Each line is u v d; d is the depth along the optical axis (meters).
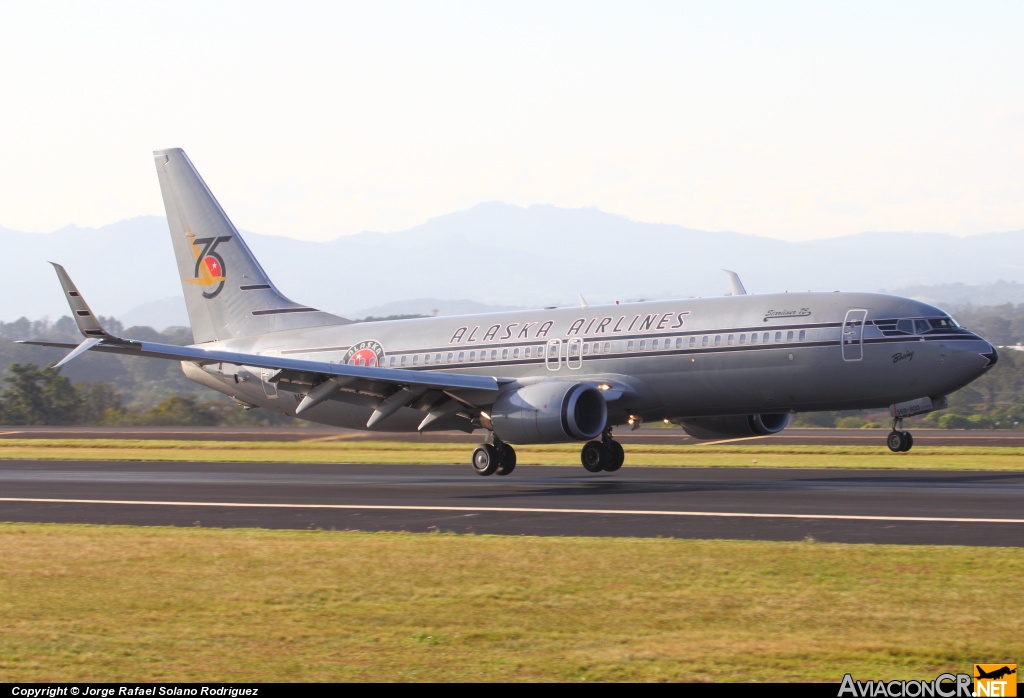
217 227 157.25
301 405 126.12
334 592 54.09
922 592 52.28
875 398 114.50
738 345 118.31
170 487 115.94
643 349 123.75
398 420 137.38
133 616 49.62
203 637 45.50
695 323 121.94
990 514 80.44
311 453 176.62
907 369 111.56
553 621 47.56
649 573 57.78
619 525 78.50
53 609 51.44
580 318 131.00
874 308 114.12
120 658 42.47
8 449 194.75
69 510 95.06
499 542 69.12
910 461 139.00
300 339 152.00
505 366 133.75
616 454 127.81
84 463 159.12
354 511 90.25
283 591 54.56
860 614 48.16
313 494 106.00
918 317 112.75
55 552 67.81
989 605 49.50
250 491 110.12
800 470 128.38
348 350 147.25
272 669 40.78
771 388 117.56
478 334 137.88
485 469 123.06
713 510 85.56
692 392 121.62
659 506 89.12
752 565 59.62
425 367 140.75
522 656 42.06
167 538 73.00
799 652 42.03
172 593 54.66
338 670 40.59
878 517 79.56
